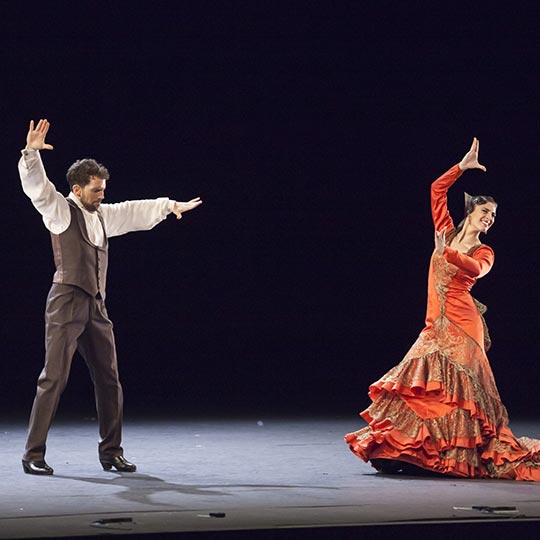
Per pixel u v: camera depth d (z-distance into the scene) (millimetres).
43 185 12633
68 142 23438
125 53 23234
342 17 23219
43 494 11172
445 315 13133
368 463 13688
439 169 24656
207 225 26000
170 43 23281
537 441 12711
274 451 14906
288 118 24391
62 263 12945
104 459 13070
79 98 23312
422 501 10867
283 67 23891
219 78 23828
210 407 20938
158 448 15242
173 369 27125
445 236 13672
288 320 27188
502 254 25812
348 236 26109
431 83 23781
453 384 12797
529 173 24500
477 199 13578
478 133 24062
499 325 26578
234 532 9266
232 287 26844
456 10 22984
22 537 8953
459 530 9734
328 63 23859
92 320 13102
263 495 11180
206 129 24250
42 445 12773
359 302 26781
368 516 10016
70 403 21812
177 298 26984
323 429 17594
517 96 23656
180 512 10156
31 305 26438
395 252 26188
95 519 9781
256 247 26344
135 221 13609
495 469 12555
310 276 26672
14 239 25672
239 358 27391
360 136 24641
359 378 25688
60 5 22422
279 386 24469
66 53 22969
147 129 23906
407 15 23109
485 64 23516
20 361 26578
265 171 25016
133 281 26859
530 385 24734
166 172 24344
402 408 12914
